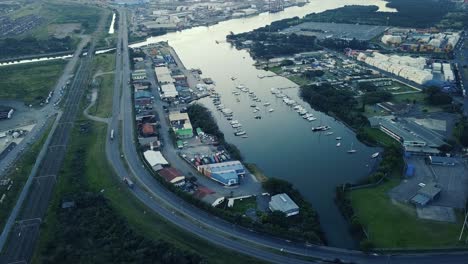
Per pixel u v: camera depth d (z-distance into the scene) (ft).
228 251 307.17
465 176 409.90
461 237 319.68
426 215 349.82
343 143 511.40
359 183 402.93
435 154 454.40
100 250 302.45
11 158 463.42
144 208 364.38
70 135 523.29
